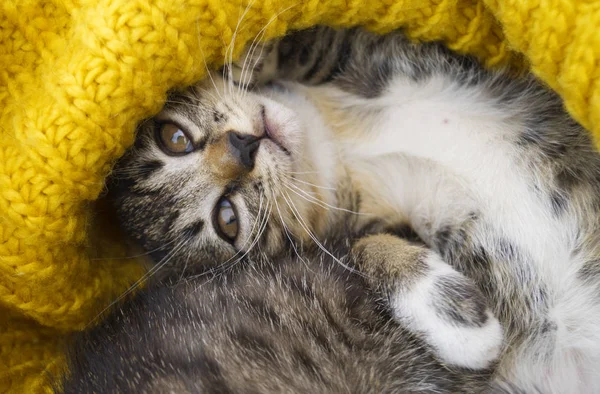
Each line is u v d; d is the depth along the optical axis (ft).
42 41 0.89
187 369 0.91
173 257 1.05
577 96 0.82
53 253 0.92
